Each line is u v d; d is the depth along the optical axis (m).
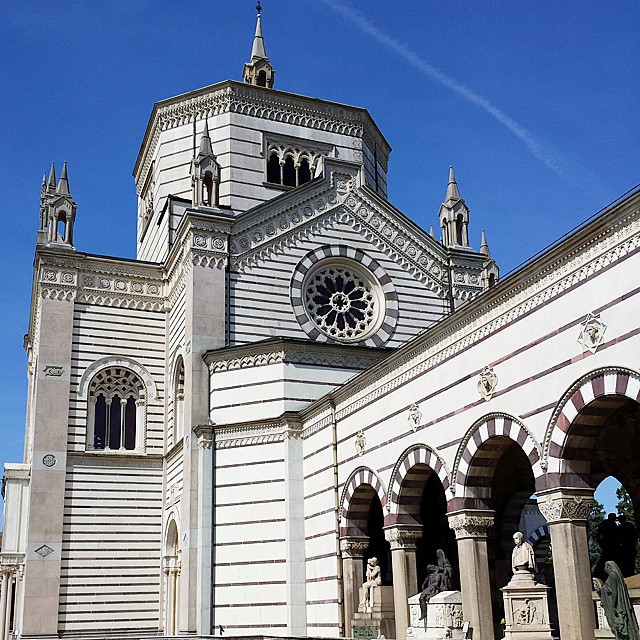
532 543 50.16
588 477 22.06
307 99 54.03
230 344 41.47
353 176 46.94
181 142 52.69
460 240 48.97
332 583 33.94
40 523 42.72
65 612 42.19
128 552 44.19
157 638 31.09
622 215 20.30
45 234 49.34
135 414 46.91
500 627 32.91
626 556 28.34
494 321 25.22
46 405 44.44
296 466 37.75
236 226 43.22
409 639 27.70
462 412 26.45
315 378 39.56
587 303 21.47
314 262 44.53
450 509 26.70
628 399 20.91
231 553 37.47
